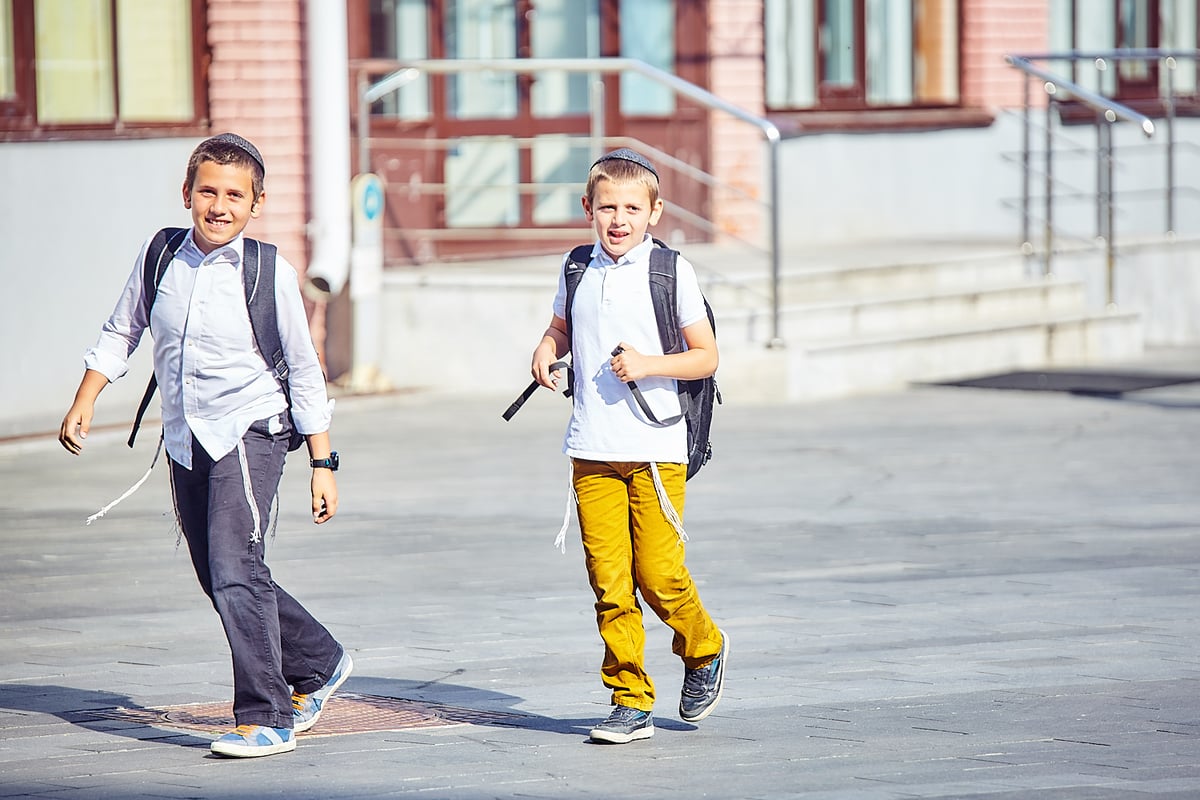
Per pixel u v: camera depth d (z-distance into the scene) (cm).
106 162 3278
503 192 4091
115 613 1873
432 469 2741
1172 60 4534
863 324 3650
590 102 4191
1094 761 1319
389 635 1775
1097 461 2780
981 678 1581
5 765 1342
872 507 2428
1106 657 1648
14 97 3178
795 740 1393
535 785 1277
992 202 4909
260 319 1345
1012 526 2300
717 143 4294
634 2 4253
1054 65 5134
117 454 2914
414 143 3688
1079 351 3981
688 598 1400
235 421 1345
